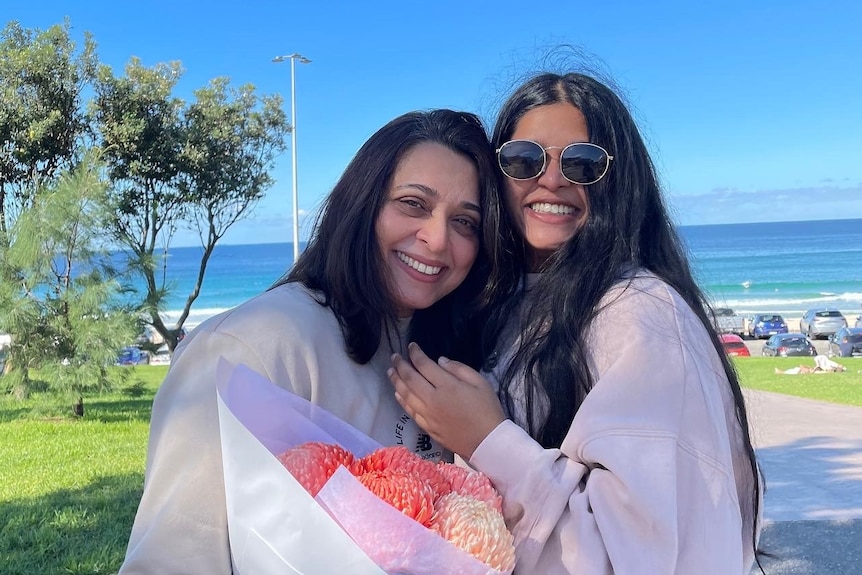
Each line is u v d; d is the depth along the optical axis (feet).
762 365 73.26
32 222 32.99
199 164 51.62
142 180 51.37
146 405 41.14
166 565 4.68
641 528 4.87
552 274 6.41
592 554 4.86
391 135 6.08
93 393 35.17
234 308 5.57
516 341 6.66
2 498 19.30
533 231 6.78
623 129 6.70
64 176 34.83
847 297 183.83
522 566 5.01
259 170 57.16
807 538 15.87
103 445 27.61
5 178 48.55
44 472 22.61
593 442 5.13
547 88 6.84
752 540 6.20
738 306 175.73
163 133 51.13
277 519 4.01
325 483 4.17
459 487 4.69
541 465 5.16
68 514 17.42
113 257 35.22
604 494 4.99
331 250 5.86
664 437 5.08
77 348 33.63
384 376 6.17
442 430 5.63
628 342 5.50
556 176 6.61
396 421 6.13
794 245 384.88
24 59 46.65
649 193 6.86
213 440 4.87
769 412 34.96
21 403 38.73
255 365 5.20
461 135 6.29
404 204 6.01
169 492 4.85
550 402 5.90
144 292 37.24
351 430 5.08
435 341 6.84
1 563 14.11
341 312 5.80
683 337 5.55
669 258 6.82
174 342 40.91
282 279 6.41
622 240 6.41
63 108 48.65
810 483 20.74
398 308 6.49
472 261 6.49
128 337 33.99
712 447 5.22
